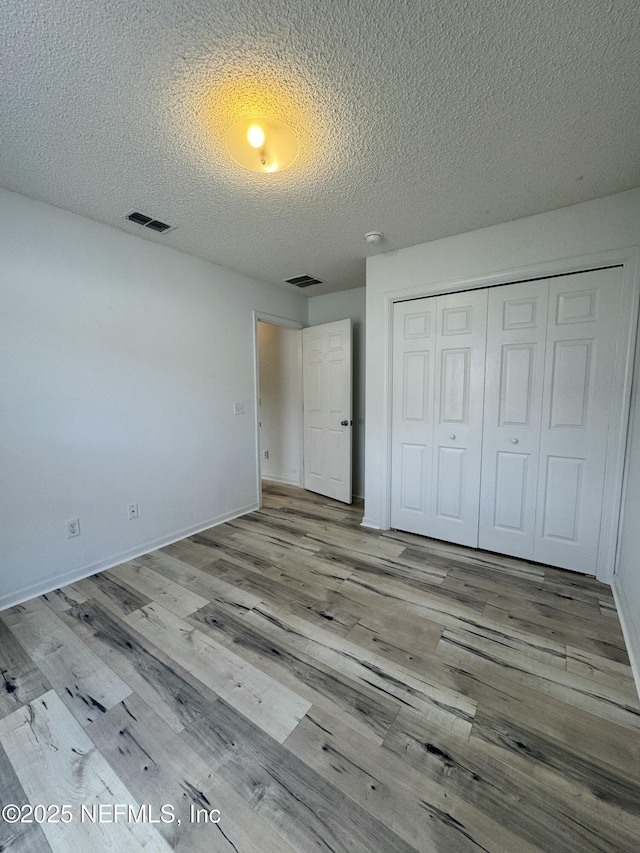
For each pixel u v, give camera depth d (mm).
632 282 2008
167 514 2834
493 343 2486
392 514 3090
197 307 2971
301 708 1355
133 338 2541
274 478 4828
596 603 2016
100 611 1957
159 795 1067
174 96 1320
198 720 1307
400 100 1350
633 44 1119
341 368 3729
